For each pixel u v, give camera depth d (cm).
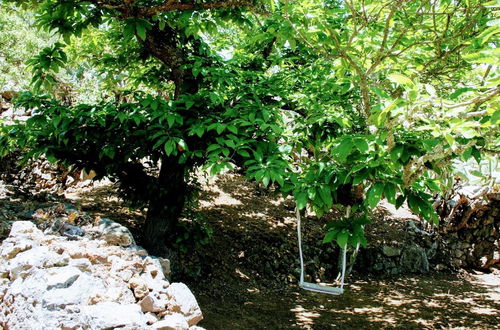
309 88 414
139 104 368
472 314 586
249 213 791
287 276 643
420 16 321
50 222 305
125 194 514
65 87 812
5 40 835
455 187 917
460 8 299
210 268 589
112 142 373
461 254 901
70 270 193
